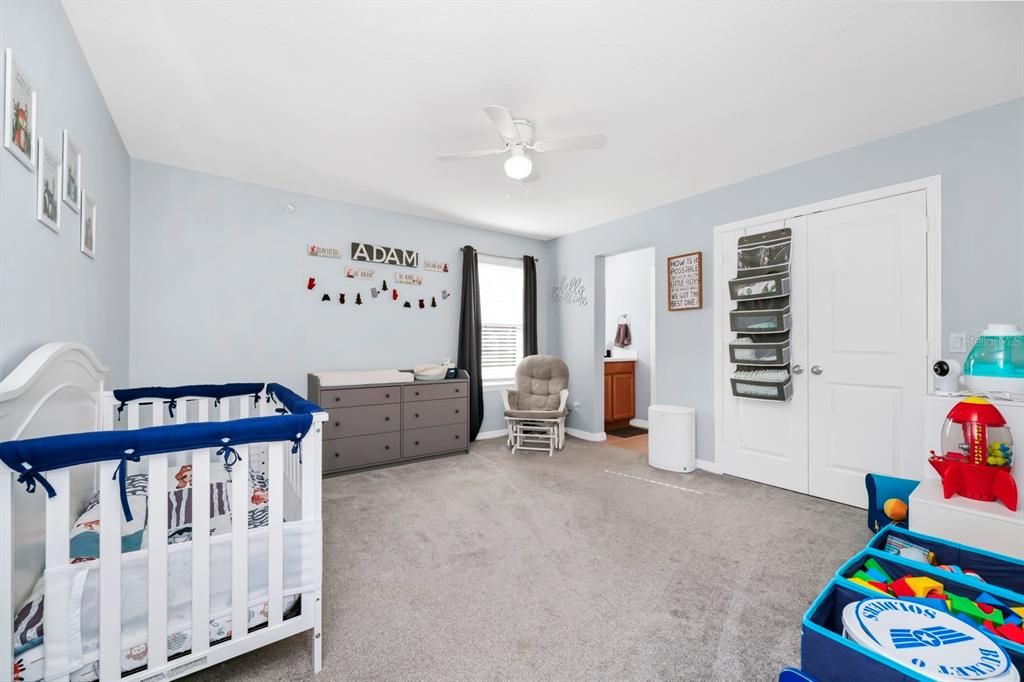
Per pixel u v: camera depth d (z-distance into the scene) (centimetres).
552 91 217
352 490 313
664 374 391
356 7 163
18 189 128
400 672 139
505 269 508
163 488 116
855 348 277
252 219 346
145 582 116
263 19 169
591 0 158
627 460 395
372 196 376
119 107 235
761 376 316
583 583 191
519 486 321
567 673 138
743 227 334
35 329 142
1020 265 220
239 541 127
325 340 381
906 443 256
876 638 84
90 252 202
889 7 162
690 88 215
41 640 104
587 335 483
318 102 229
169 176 312
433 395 397
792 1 159
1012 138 223
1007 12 163
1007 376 180
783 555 216
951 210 241
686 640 154
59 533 104
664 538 235
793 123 249
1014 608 101
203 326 326
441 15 167
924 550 133
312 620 139
